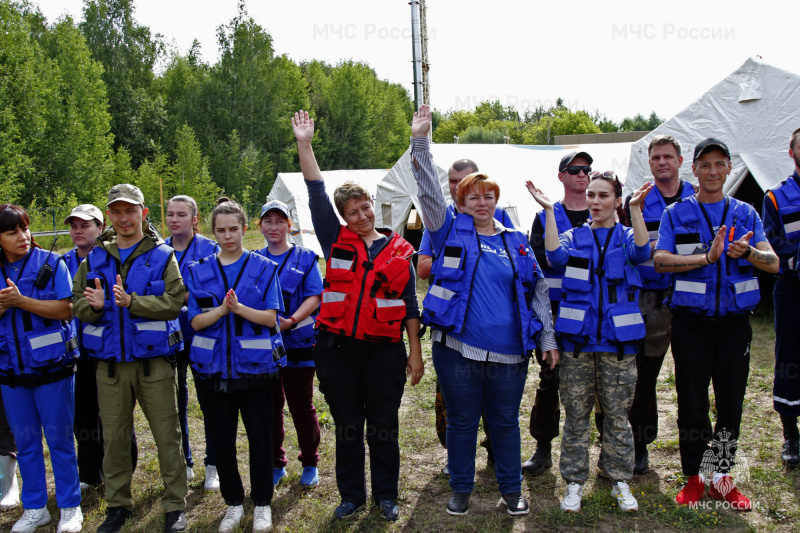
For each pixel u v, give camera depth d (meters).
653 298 3.96
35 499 3.72
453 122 76.69
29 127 31.06
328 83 61.59
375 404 3.62
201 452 4.93
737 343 3.62
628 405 3.57
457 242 3.51
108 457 3.64
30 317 3.62
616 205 3.99
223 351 3.48
